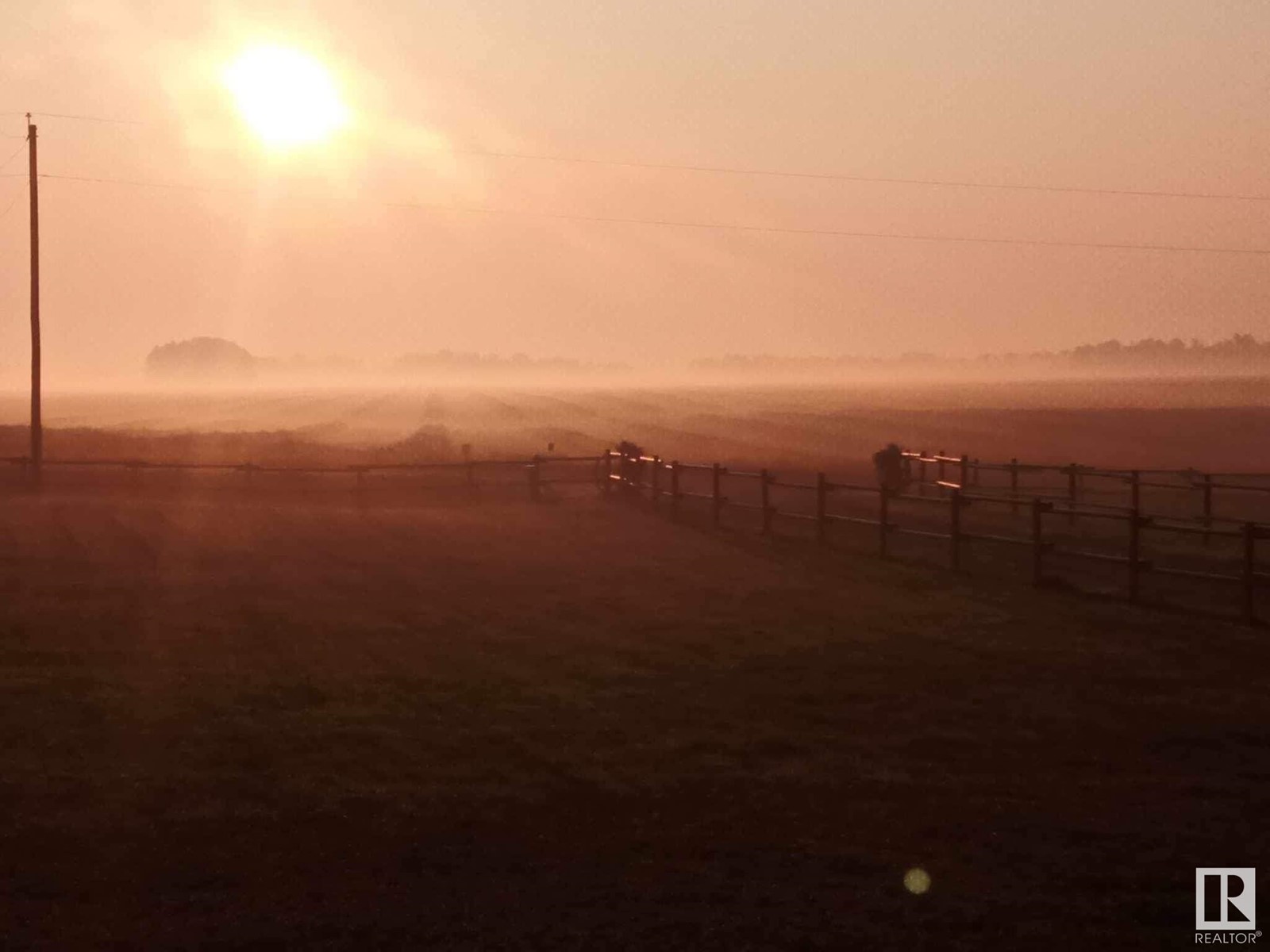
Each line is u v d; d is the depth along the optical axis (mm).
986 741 11273
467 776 10305
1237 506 31344
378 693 13078
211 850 8641
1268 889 7789
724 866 8281
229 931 7273
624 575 21188
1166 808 9430
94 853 8578
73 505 31484
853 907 7566
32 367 38406
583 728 11734
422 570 21750
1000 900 7652
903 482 34562
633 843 8734
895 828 9000
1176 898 7656
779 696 12945
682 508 32094
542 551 24125
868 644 15422
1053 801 9602
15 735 11422
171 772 10383
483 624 16922
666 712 12320
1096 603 18141
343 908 7641
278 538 25812
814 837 8836
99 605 18062
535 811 9430
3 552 23172
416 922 7406
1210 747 11047
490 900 7730
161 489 36125
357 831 8992
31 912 7574
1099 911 7465
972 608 17859
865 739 11375
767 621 17016
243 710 12359
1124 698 12719
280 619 17188
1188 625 16344
